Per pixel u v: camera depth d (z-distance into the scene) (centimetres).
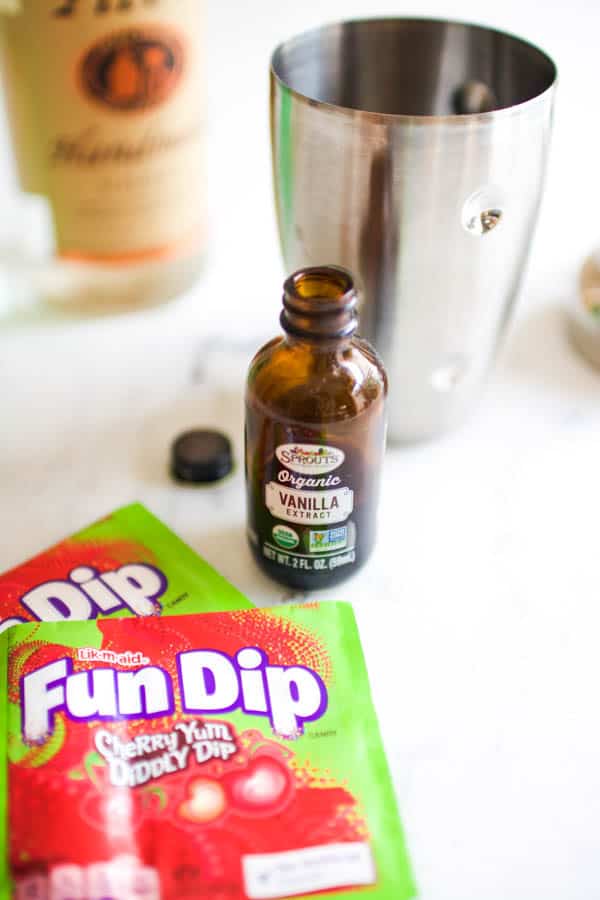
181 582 34
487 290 35
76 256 43
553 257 47
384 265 34
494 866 28
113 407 41
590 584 35
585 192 51
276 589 35
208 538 36
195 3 39
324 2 58
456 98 39
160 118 40
